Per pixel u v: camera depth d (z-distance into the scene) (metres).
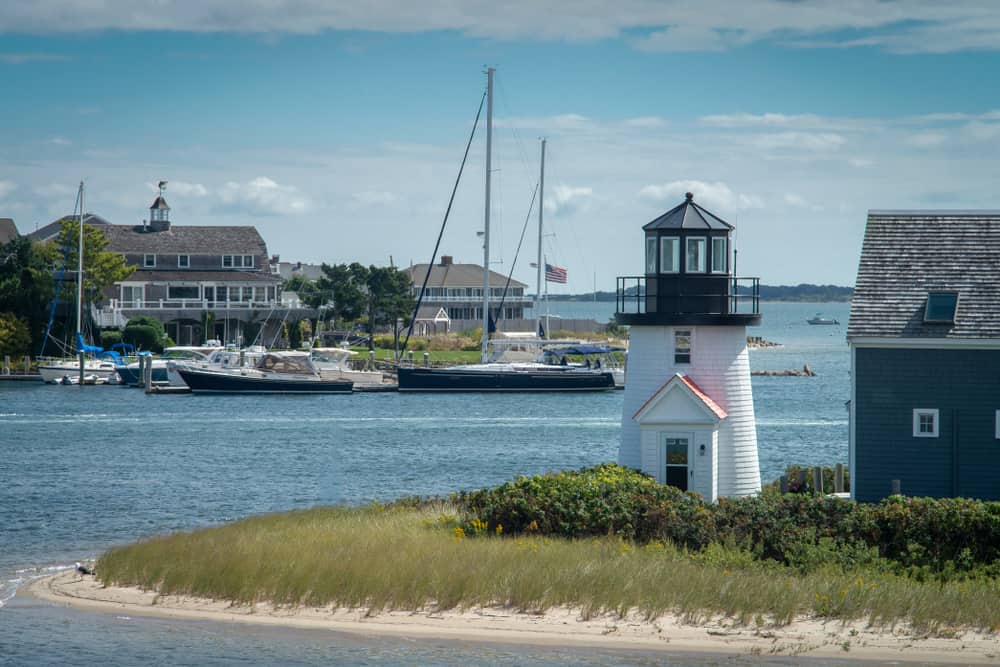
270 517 107.19
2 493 143.12
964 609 68.88
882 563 78.50
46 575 92.50
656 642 66.69
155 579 81.56
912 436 100.31
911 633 66.88
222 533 95.00
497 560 77.81
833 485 115.50
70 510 130.38
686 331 110.38
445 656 65.31
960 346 99.38
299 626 71.25
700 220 109.81
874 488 100.75
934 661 62.47
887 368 100.75
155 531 116.88
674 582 73.88
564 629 69.31
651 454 108.62
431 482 157.12
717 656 64.25
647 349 111.31
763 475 165.88
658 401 108.06
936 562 79.19
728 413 110.00
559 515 91.31
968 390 99.50
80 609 76.00
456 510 101.06
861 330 100.75
